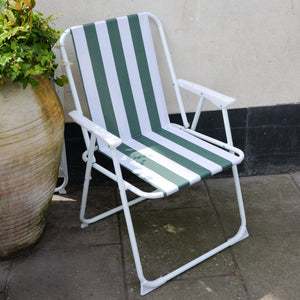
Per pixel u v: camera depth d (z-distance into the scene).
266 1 2.30
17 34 1.75
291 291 1.94
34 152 1.79
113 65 2.19
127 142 2.23
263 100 2.54
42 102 1.80
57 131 1.89
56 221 2.36
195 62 2.42
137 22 2.22
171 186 1.83
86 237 2.26
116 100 2.21
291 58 2.46
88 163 2.06
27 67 1.68
